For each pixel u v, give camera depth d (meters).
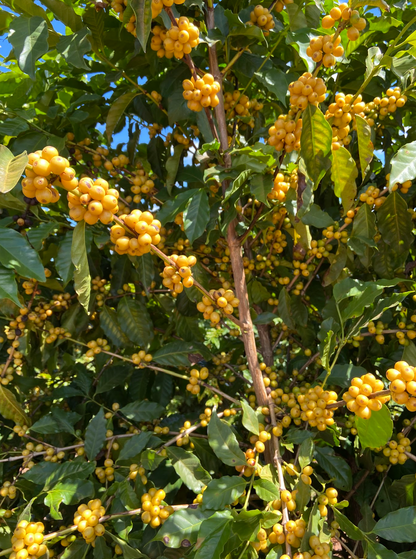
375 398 0.48
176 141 0.89
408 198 0.83
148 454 0.64
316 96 0.53
